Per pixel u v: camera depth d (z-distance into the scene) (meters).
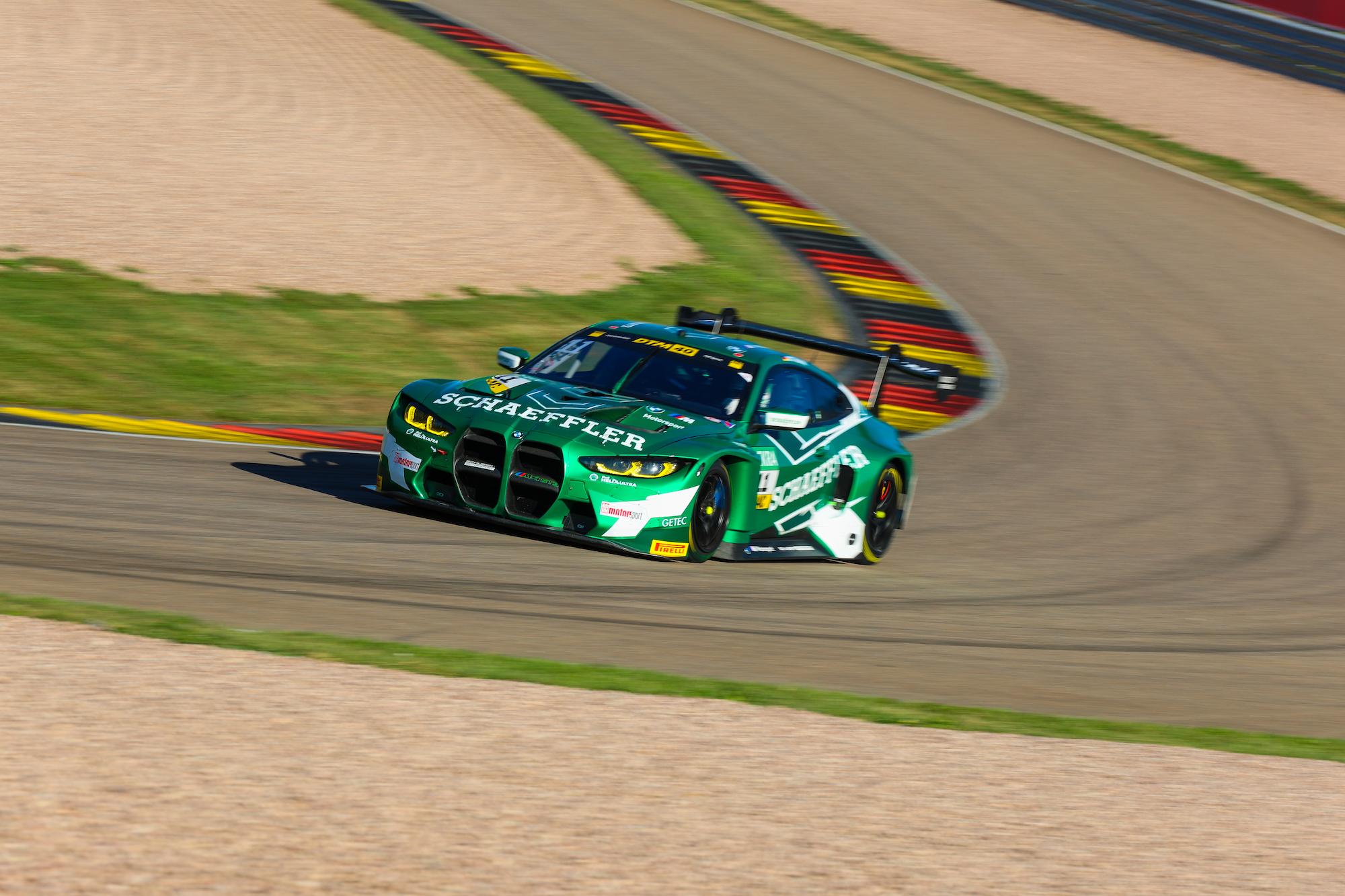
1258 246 92.88
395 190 75.12
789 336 38.09
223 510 30.80
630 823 15.52
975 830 16.50
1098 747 20.91
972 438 54.03
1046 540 40.81
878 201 92.75
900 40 139.38
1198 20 160.88
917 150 105.50
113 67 91.44
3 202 62.91
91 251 58.44
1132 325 75.00
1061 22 154.12
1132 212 97.06
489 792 15.95
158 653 19.64
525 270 66.31
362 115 89.38
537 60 114.62
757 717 20.27
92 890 12.55
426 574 27.25
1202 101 128.12
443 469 30.50
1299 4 164.38
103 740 16.05
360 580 26.17
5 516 27.80
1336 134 122.06
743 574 31.94
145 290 55.28
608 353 34.16
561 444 29.78
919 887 14.59
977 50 138.75
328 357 52.25
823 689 23.23
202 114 83.75
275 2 119.38
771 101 113.12
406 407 31.66
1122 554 40.09
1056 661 27.77
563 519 29.97
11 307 50.75
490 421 30.36
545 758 17.30
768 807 16.50
